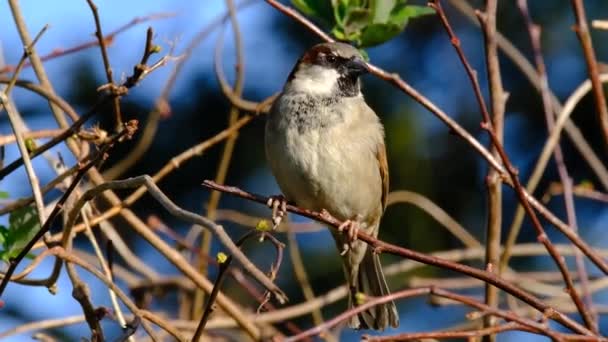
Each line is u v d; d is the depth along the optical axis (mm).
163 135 12383
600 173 9211
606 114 7133
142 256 12023
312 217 7285
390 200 9820
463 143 12438
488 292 7488
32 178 6707
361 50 8883
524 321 5305
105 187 6219
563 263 6609
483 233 12344
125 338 6230
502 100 7766
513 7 12477
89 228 7438
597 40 12156
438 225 12234
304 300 12000
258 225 5984
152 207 12273
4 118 12133
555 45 12406
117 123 7016
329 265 12125
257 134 12398
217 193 9688
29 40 7988
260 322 9109
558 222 6918
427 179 12320
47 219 6398
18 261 6328
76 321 8141
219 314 9977
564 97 12414
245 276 11531
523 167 12852
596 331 6484
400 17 8336
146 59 6055
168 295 11734
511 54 9492
